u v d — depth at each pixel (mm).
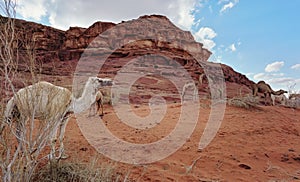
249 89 31062
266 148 5582
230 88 27953
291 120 10320
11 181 2350
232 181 3580
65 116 3936
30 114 2621
